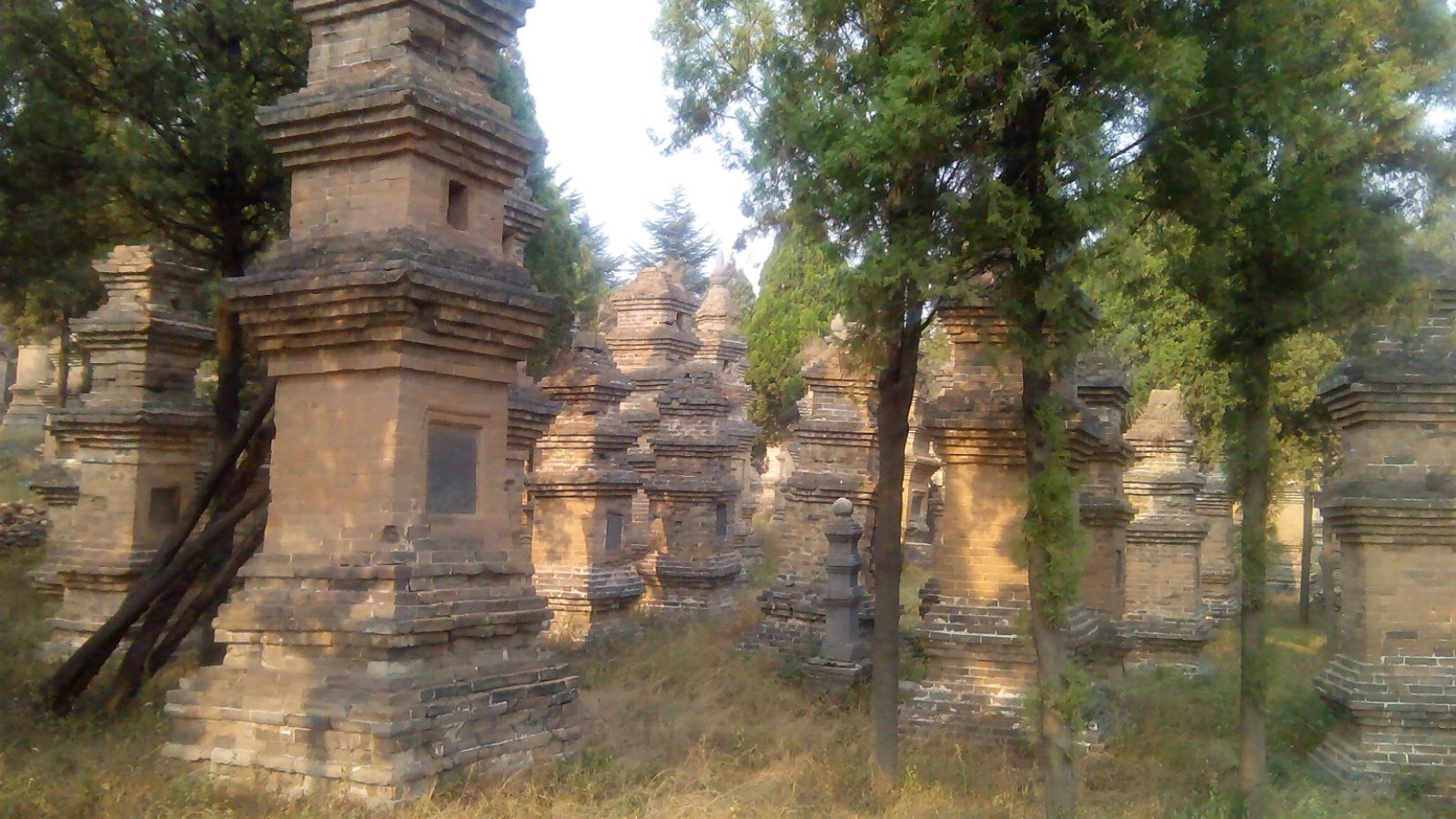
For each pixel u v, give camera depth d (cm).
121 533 1825
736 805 1085
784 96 1196
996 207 1031
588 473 2327
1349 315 1184
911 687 1683
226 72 1612
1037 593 1098
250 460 1476
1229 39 1085
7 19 1462
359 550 1104
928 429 1572
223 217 1691
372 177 1174
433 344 1144
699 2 1325
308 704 1055
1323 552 2652
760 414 4669
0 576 2450
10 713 1327
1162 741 1502
